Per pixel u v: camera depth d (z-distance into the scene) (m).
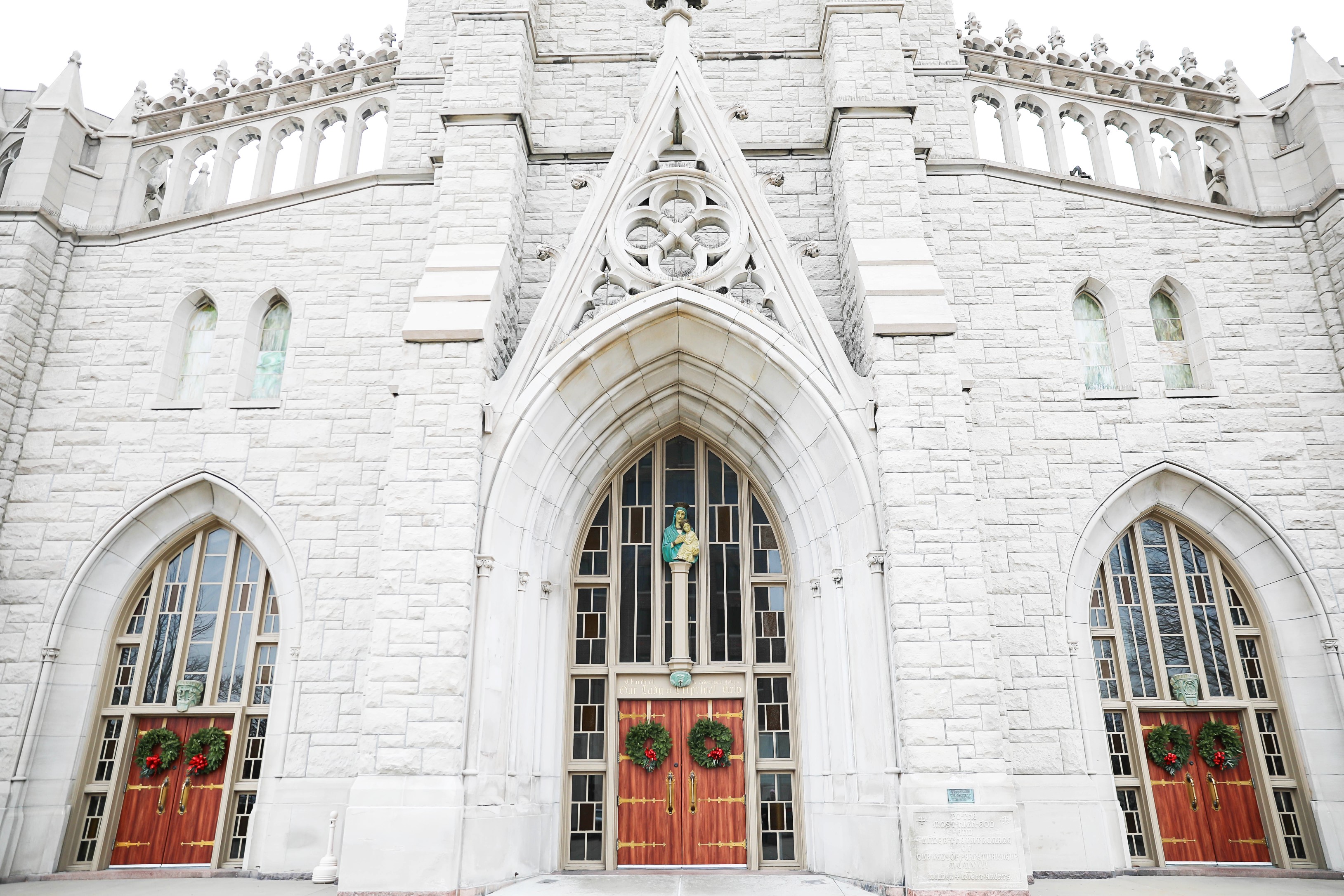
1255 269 13.78
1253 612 12.58
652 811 11.77
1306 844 11.66
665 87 13.11
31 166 13.99
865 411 11.15
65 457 13.00
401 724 9.81
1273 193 14.27
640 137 12.87
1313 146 14.07
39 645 12.16
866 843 10.09
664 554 12.63
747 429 12.68
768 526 12.95
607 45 15.27
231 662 12.57
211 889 10.34
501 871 9.98
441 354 11.29
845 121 12.83
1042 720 11.69
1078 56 15.29
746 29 15.32
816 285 13.41
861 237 12.17
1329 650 11.98
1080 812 11.31
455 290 11.76
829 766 11.20
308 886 10.53
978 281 13.68
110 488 12.87
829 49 13.72
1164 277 13.76
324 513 12.68
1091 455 12.81
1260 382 13.20
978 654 9.98
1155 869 11.29
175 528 13.05
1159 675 12.37
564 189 14.06
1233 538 12.76
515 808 10.53
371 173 14.31
